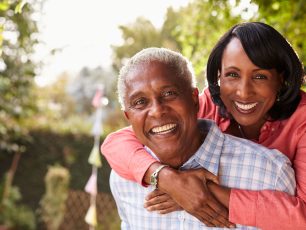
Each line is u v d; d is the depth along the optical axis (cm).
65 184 912
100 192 995
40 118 1132
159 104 193
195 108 204
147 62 195
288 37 410
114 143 234
